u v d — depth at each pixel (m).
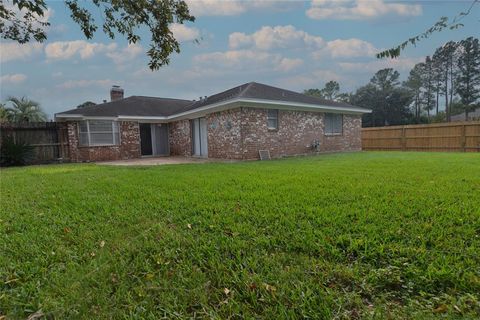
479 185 4.62
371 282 1.90
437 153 12.66
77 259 2.42
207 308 1.74
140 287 1.98
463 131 14.12
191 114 13.95
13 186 5.80
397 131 17.09
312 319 1.61
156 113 15.84
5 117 20.61
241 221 3.13
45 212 3.80
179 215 3.43
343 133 15.45
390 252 2.26
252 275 2.05
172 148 16.39
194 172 7.29
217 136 12.64
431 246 2.37
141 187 5.28
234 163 9.97
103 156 13.92
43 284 2.06
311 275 2.03
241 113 11.29
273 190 4.61
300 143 13.34
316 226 2.90
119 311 1.74
